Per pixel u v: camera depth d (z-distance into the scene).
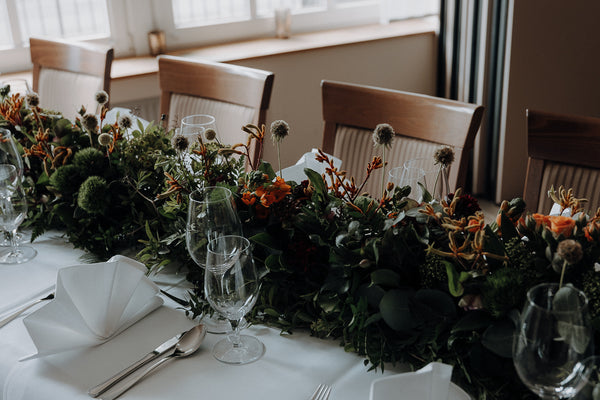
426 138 1.65
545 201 1.54
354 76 3.35
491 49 3.04
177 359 1.02
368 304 0.98
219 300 0.94
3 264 1.34
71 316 1.05
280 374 0.97
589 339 0.72
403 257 0.97
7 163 1.32
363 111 1.77
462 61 3.23
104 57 2.27
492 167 3.23
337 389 0.94
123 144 1.40
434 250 0.93
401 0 3.45
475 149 3.23
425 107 1.65
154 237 1.31
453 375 0.92
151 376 0.98
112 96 2.83
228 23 3.26
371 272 0.99
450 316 0.91
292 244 1.04
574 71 3.18
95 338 1.05
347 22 3.54
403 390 0.82
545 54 3.05
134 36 3.10
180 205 1.23
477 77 3.15
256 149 1.95
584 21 3.08
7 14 2.88
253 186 1.13
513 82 3.02
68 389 0.97
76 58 2.37
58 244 1.43
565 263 0.80
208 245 1.03
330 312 1.01
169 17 3.13
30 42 2.51
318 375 0.97
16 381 1.00
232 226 1.05
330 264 1.03
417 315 0.91
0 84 2.04
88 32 3.08
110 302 1.06
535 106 3.14
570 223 0.89
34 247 1.42
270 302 1.08
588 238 0.89
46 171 1.42
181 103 2.18
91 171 1.36
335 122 1.84
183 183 1.24
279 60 3.11
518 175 3.23
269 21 3.35
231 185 1.24
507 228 0.96
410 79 3.51
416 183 1.13
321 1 3.46
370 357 0.95
